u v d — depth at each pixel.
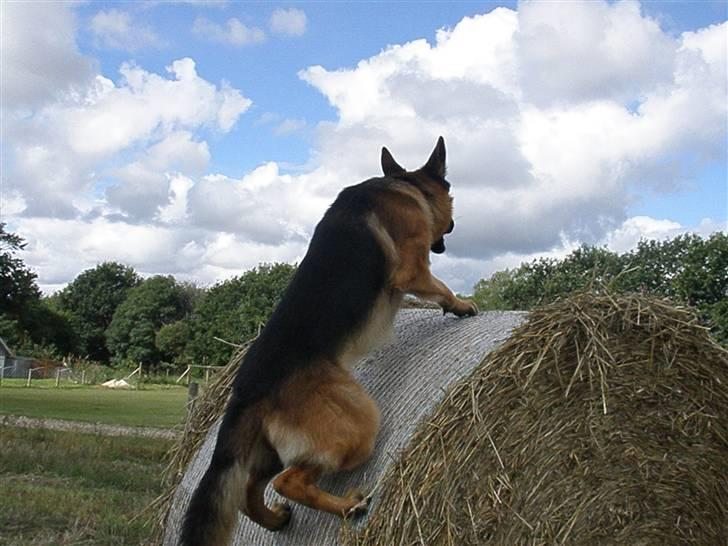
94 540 2.33
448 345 1.60
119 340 25.53
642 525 1.42
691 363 1.45
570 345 1.43
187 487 1.97
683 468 1.44
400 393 1.56
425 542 1.35
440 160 1.92
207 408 2.13
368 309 1.60
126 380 16.88
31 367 21.19
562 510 1.39
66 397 11.09
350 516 1.43
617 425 1.42
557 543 1.38
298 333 1.53
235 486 1.47
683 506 1.44
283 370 1.50
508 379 1.41
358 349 1.58
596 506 1.40
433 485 1.37
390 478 1.39
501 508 1.37
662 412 1.44
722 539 1.46
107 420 6.84
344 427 1.46
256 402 1.50
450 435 1.39
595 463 1.41
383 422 1.53
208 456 1.94
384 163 2.00
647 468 1.42
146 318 25.56
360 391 1.51
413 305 2.19
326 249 1.62
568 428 1.41
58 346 25.11
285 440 1.47
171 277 27.17
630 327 1.44
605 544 1.41
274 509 1.58
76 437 4.80
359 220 1.66
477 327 1.64
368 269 1.62
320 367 1.50
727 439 1.46
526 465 1.39
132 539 2.37
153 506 2.22
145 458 4.17
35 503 2.76
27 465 3.64
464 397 1.40
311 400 1.47
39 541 2.28
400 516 1.36
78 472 3.56
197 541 1.44
